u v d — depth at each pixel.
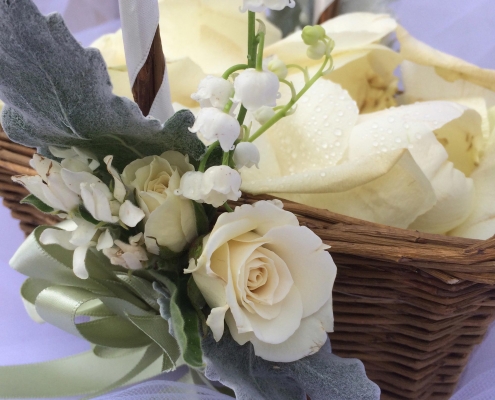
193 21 0.27
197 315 0.16
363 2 0.35
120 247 0.16
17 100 0.14
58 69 0.13
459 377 0.23
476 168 0.24
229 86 0.15
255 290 0.16
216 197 0.15
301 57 0.25
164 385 0.20
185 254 0.17
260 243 0.15
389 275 0.18
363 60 0.28
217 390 0.21
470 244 0.17
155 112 0.18
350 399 0.16
